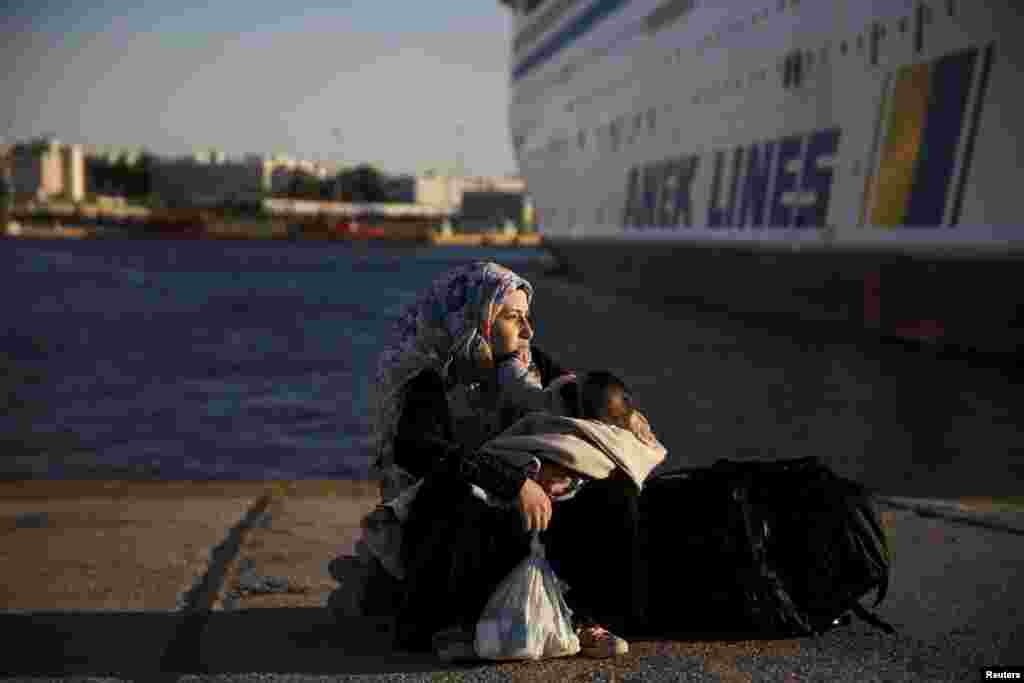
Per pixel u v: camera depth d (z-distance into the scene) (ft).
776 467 8.73
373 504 14.93
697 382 58.03
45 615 9.25
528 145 201.57
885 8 72.90
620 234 142.82
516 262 335.06
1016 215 59.52
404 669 7.70
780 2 90.53
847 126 79.15
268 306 147.74
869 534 8.44
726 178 104.42
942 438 40.40
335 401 61.26
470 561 8.00
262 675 7.52
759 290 99.40
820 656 7.94
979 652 8.03
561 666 7.73
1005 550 11.44
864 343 76.95
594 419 8.25
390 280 227.40
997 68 61.00
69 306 143.23
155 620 9.12
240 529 13.05
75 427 51.42
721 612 8.39
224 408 58.29
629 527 8.08
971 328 65.92
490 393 8.38
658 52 125.18
